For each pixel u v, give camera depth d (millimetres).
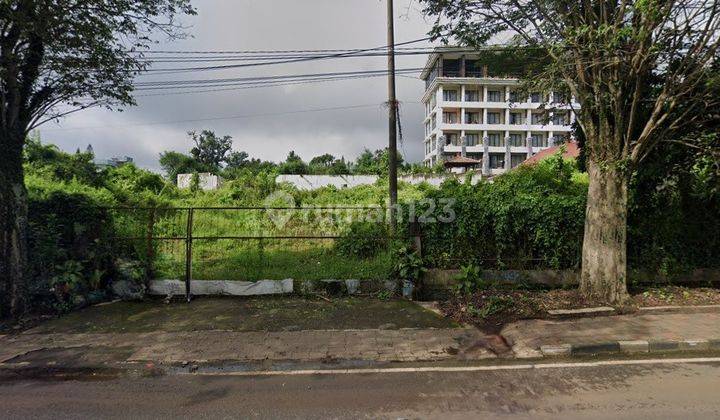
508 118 59625
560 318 6637
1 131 6625
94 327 6395
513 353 5410
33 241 7379
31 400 4188
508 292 7699
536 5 7148
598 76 7176
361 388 4441
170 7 7664
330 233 9406
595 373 4789
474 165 51469
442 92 59531
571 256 8359
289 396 4250
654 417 3666
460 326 6441
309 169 48125
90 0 6734
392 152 10141
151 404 4082
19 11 6070
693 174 8117
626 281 7820
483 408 3918
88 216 8047
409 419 3711
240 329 6309
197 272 8430
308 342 5797
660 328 6074
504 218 8258
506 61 8914
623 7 6578
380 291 8016
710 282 8367
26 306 6871
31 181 12328
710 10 6332
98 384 4613
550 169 11898
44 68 7066
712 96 7070
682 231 8352
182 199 19812
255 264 8766
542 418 3682
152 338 5949
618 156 7328
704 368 4902
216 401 4141
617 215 7301
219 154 64250
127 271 7875
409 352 5469
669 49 6734
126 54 7746
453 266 8328
